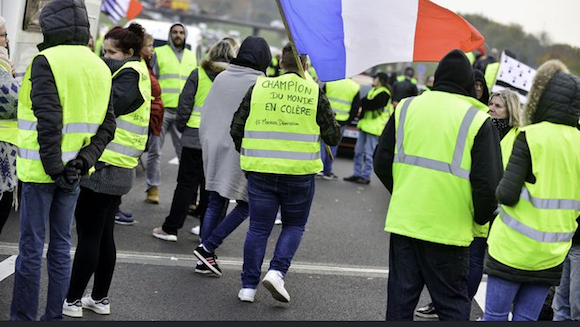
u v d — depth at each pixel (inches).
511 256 181.0
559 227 179.8
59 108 176.4
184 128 299.6
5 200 247.6
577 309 201.6
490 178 168.6
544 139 176.6
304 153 229.9
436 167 172.4
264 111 229.1
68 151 180.1
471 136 169.9
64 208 186.7
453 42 219.9
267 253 308.0
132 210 355.3
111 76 201.5
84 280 209.6
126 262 271.3
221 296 244.4
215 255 267.7
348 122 501.4
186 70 387.2
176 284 252.4
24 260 183.5
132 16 651.5
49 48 181.0
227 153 258.4
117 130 208.8
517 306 186.1
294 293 255.0
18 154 182.2
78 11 183.2
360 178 521.3
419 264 176.2
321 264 296.8
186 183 303.0
